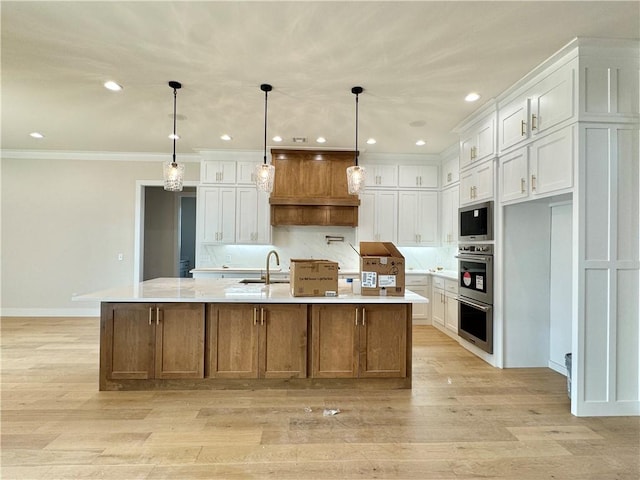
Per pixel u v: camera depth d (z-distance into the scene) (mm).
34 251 5645
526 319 3576
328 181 5402
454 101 3500
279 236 5883
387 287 2984
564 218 3396
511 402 2775
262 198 5551
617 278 2559
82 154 5660
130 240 5727
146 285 3498
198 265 5715
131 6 2117
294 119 4027
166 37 2439
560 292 3447
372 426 2387
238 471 1906
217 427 2350
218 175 5535
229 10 2150
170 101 3539
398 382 3023
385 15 2189
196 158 5801
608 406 2555
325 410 2609
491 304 3631
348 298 2850
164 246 6832
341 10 2145
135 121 4137
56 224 5664
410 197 5703
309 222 5445
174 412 2549
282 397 2820
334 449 2117
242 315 2928
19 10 2152
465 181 4230
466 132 4211
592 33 2387
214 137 4777
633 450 2131
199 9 2145
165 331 2898
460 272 4309
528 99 3076
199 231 5547
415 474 1898
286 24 2283
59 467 1918
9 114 3934
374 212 5664
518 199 3227
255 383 2977
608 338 2557
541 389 3031
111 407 2615
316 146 5227
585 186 2539
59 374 3250
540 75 2914
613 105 2547
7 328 4895
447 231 5453
